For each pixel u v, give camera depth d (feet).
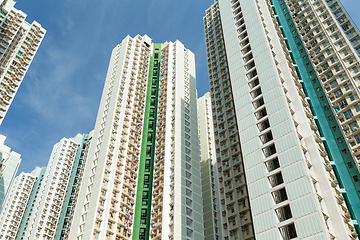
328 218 144.66
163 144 291.79
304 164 154.10
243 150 183.93
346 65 234.79
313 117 206.18
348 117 216.74
